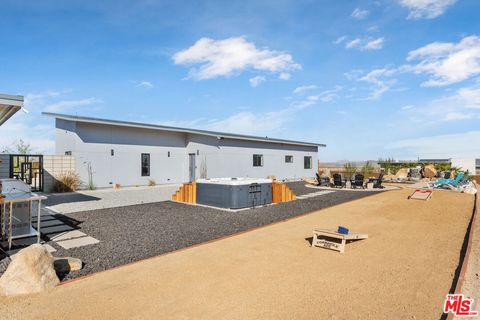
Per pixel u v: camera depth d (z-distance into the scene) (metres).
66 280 4.35
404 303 3.58
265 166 23.03
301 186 19.39
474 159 33.12
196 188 12.04
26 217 6.48
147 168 19.95
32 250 4.14
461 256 5.30
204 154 20.52
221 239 6.52
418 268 4.73
